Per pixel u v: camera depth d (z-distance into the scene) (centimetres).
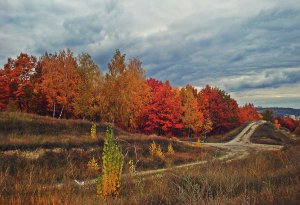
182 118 6612
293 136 8606
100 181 932
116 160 954
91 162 1992
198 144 4038
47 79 4891
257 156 1939
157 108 6331
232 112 8900
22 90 5134
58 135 2892
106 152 969
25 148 2262
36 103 5316
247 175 945
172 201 677
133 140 3300
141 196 759
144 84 5919
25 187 741
